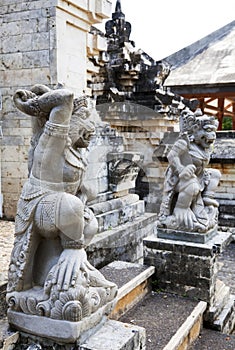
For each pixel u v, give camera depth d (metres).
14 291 2.71
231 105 17.84
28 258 2.69
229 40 14.70
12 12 6.91
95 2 7.52
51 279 2.56
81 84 7.71
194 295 4.49
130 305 4.20
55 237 2.73
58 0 6.58
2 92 7.09
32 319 2.62
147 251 4.71
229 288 5.31
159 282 4.68
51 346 2.63
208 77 13.12
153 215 6.04
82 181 2.83
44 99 2.51
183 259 4.52
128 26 8.73
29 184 2.70
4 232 5.64
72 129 2.64
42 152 2.59
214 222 4.75
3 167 7.02
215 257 4.57
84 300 2.54
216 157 8.24
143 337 2.81
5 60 7.06
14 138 6.89
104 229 5.17
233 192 8.37
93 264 4.63
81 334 2.54
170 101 7.90
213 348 4.01
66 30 7.06
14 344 2.70
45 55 6.79
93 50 8.24
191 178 4.59
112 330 2.72
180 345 3.66
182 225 4.60
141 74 8.24
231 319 4.81
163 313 4.12
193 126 4.51
